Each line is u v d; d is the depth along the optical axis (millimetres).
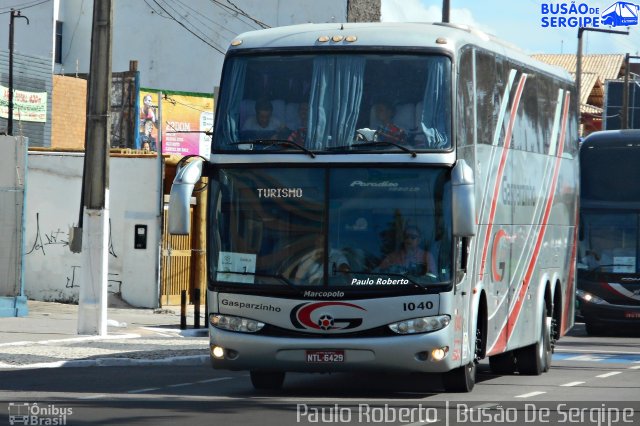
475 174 18953
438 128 17672
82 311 29094
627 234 38375
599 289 38500
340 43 18125
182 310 32281
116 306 39469
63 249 39750
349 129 17812
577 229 27578
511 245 21484
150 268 39250
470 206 17266
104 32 28781
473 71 19047
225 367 17969
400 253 17562
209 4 66938
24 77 48594
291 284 17609
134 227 39469
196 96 57094
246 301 17781
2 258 34281
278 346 17562
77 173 39719
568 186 26391
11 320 32844
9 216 34281
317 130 17859
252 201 17906
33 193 40062
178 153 56219
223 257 17953
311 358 17547
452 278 17562
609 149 38656
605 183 38625
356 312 17500
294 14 66625
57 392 18688
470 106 18766
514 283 21781
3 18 66312
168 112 55938
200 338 30359
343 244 17625
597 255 38625
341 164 17703
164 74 67125
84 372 22438
